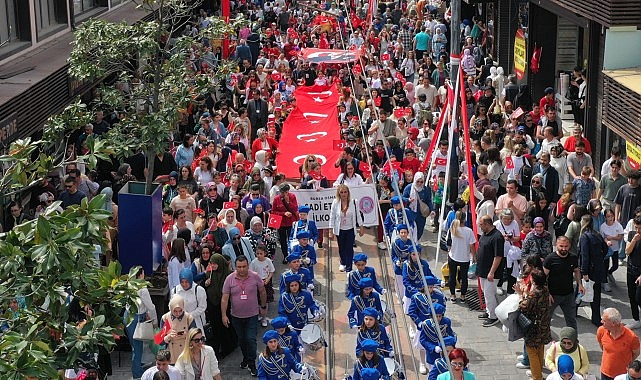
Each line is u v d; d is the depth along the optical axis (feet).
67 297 43.68
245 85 129.70
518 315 62.18
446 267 77.46
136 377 63.77
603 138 103.35
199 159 90.27
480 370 65.67
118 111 93.81
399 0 196.85
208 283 66.39
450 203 86.38
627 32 98.99
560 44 134.10
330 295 78.74
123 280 41.37
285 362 56.95
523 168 87.81
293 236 74.74
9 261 38.32
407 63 146.20
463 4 179.42
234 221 73.31
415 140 103.76
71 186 77.61
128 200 68.13
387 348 58.90
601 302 75.36
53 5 111.04
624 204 79.56
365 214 83.61
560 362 54.19
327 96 114.21
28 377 36.55
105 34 82.58
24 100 83.56
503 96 121.19
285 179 88.99
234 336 69.00
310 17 193.06
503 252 71.41
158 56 87.35
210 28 90.79
